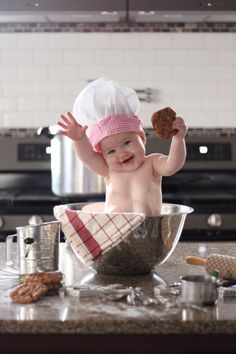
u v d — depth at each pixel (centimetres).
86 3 350
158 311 138
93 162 182
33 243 168
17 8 350
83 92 182
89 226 168
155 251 170
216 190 384
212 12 354
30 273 166
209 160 390
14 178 392
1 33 394
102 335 135
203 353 139
